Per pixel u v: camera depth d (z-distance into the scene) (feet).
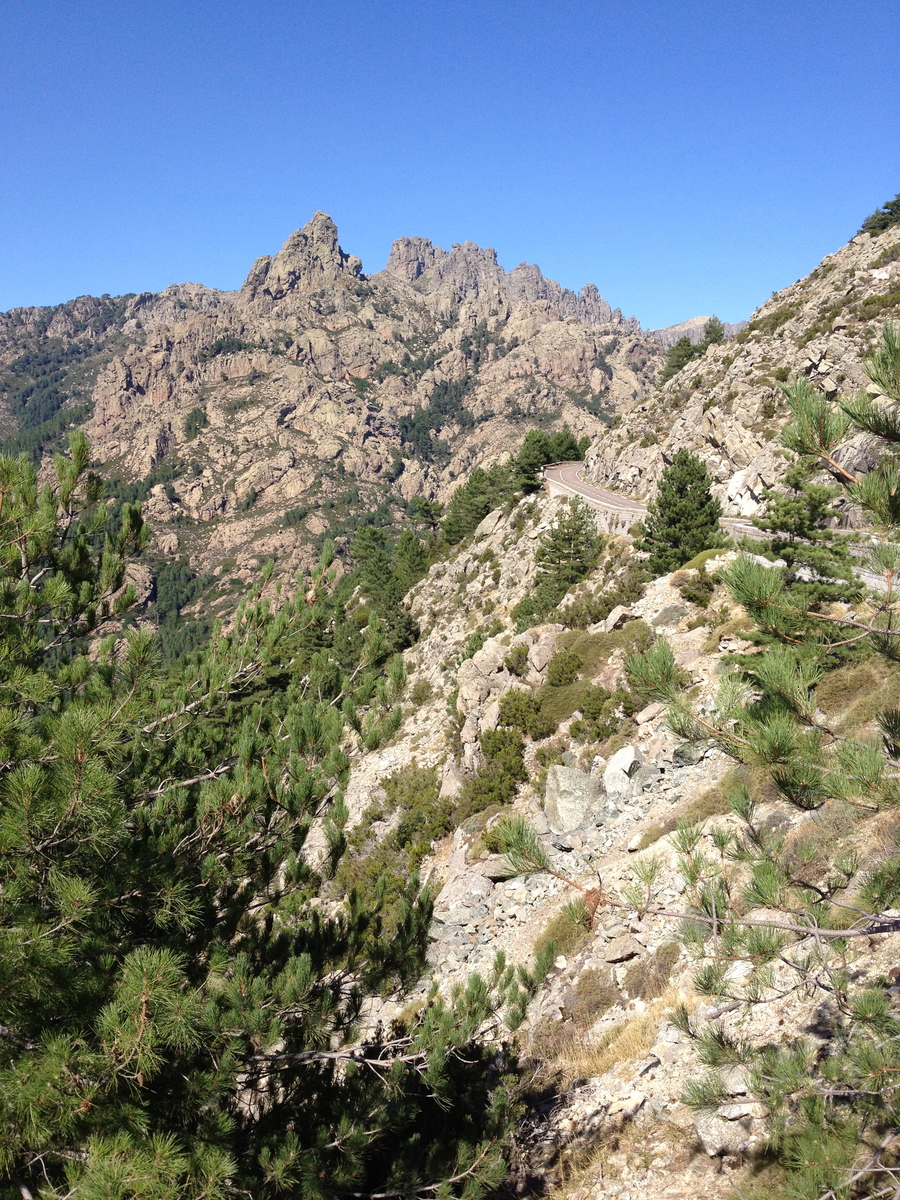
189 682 34.71
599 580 164.25
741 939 21.33
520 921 59.16
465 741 96.27
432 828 85.87
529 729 91.04
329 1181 24.50
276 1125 26.99
